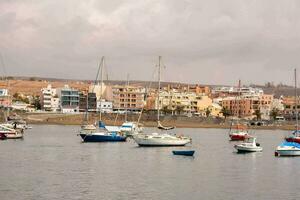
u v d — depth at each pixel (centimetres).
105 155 10444
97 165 8731
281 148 10938
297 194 6362
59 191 6178
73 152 10969
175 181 7131
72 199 5750
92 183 6788
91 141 13788
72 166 8519
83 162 9138
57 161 9219
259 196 6209
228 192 6412
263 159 10325
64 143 13438
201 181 7206
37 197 5806
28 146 12300
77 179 7094
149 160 9681
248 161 9925
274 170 8569
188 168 8625
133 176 7500
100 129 16225
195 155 10975
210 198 6025
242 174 8038
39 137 16000
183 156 10588
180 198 5966
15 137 14738
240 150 11862
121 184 6762
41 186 6481
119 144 13275
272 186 6919
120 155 10494
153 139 12662
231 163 9525
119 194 6088
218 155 11144
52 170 7969
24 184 6594
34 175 7381
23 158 9594
